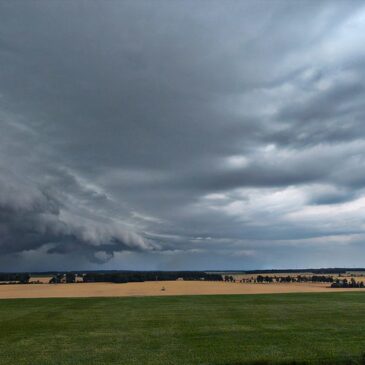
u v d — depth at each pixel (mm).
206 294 65438
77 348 21953
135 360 19031
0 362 19000
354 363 18250
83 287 102438
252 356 19375
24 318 34969
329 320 31141
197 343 22734
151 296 60062
